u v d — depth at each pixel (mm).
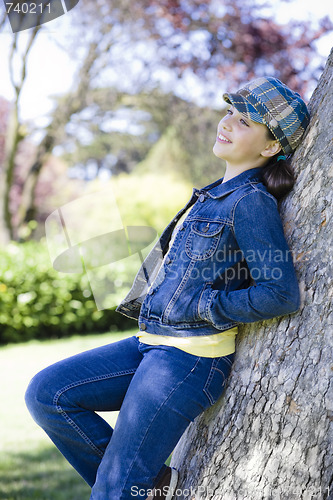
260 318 1680
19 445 4328
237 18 9320
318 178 1728
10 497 3379
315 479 1604
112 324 8906
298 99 1864
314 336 1646
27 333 8477
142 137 13766
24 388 5840
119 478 1736
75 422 1884
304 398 1632
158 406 1750
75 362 1943
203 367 1789
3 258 8547
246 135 1870
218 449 1771
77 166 15938
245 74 9594
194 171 11445
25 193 12211
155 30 9922
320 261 1668
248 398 1735
